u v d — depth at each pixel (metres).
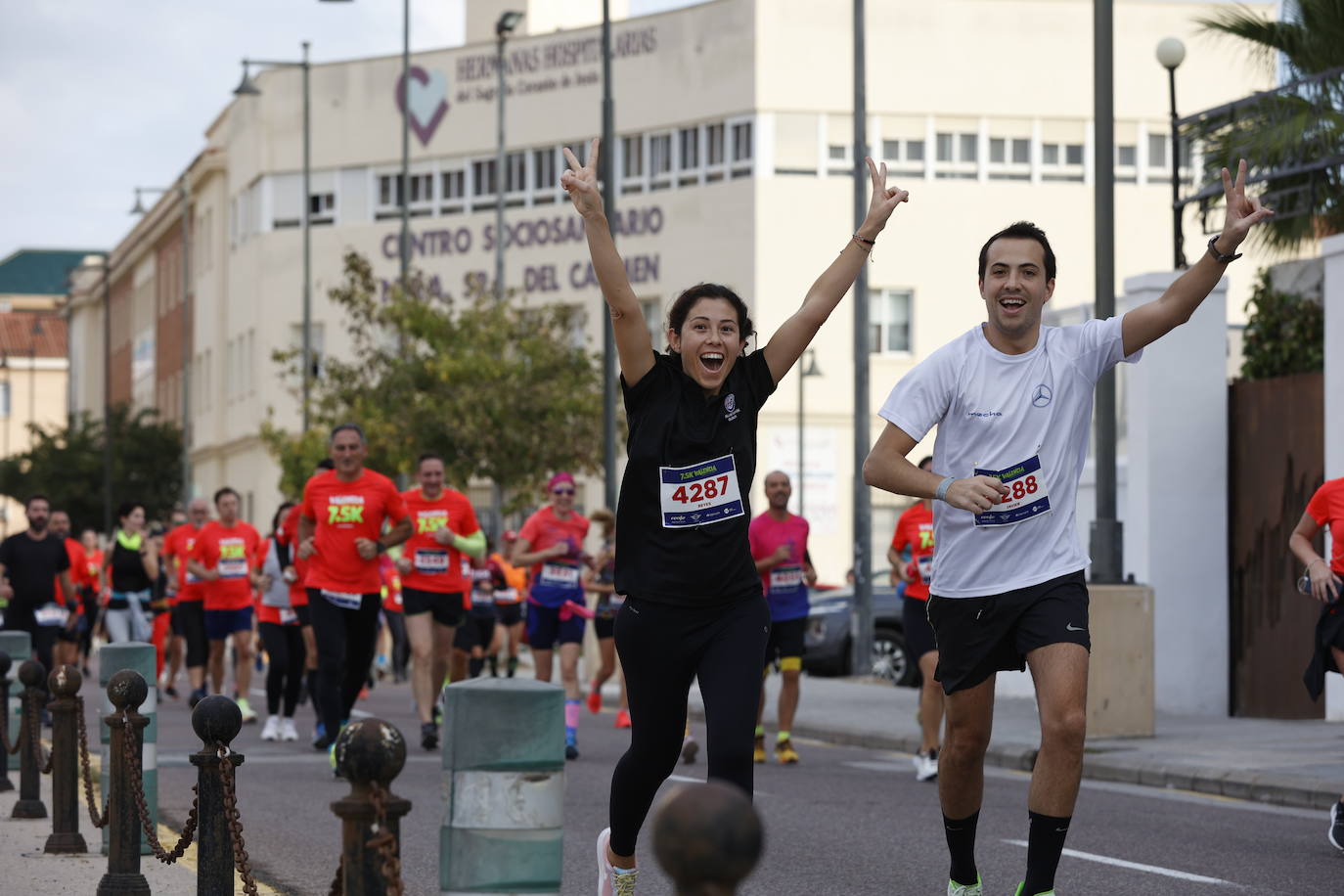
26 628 21.30
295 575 19.09
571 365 41.75
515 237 56.56
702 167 52.56
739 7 51.50
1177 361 21.33
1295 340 21.19
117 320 107.06
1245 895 9.27
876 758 17.84
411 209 59.47
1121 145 52.56
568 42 55.78
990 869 10.09
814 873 10.05
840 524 50.78
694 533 6.79
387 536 16.16
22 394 128.75
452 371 40.12
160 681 31.47
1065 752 6.94
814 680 28.42
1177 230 22.34
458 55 58.56
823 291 7.30
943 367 7.36
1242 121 21.33
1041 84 52.03
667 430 6.82
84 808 12.27
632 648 6.88
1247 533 21.09
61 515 24.52
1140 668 17.78
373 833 4.45
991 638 7.23
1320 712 19.92
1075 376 7.32
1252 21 24.66
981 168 51.81
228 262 70.88
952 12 51.72
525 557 17.11
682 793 2.64
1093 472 23.31
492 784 4.51
